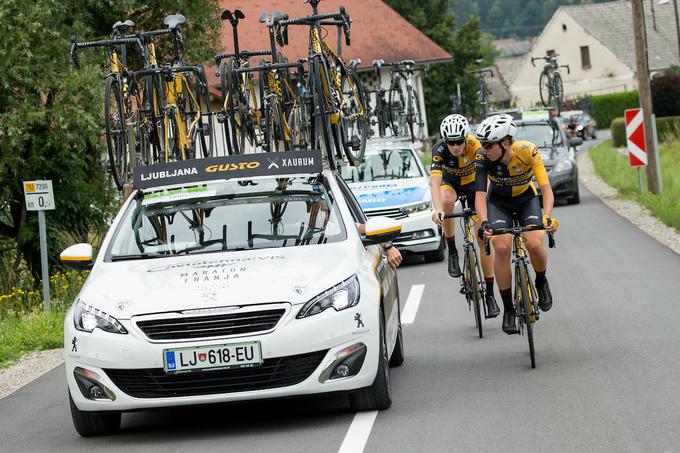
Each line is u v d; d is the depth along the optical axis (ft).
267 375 45.09
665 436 41.24
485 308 68.69
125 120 69.46
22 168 123.75
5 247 133.59
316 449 42.73
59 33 116.98
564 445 40.91
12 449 47.57
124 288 47.29
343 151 75.41
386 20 336.49
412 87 141.79
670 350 58.08
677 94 337.72
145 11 143.23
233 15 76.95
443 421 45.93
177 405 45.19
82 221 134.92
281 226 52.01
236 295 45.44
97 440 48.01
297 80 74.79
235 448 44.16
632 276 88.28
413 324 74.38
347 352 45.60
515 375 54.70
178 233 52.24
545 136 168.45
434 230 109.09
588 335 64.69
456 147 64.75
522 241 59.88
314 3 73.41
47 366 73.00
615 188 191.83
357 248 50.49
